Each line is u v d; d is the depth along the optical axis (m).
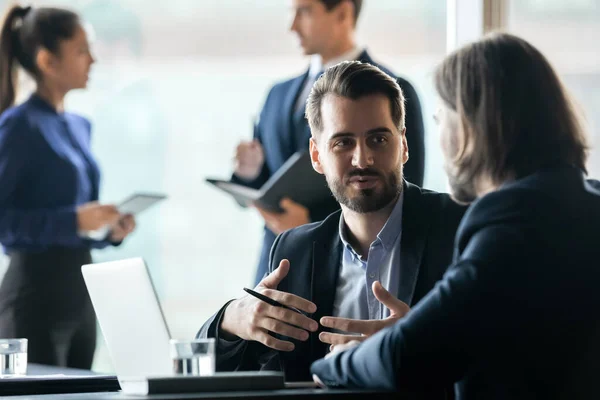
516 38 1.83
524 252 1.69
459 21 4.18
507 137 1.78
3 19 4.52
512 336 1.69
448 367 1.72
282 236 2.50
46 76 4.51
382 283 2.31
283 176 3.68
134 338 2.03
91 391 2.25
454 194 1.89
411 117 3.55
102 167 7.17
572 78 4.23
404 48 7.20
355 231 2.36
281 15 7.38
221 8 7.34
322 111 2.32
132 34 7.18
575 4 4.25
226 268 7.33
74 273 4.35
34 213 4.32
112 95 7.17
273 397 1.74
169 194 7.29
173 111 7.28
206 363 1.87
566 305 1.70
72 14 4.59
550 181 1.75
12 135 4.37
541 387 1.70
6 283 4.29
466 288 1.68
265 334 2.18
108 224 4.40
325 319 2.05
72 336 4.33
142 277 1.99
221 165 7.32
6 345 2.42
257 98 7.36
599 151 4.02
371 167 2.26
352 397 1.77
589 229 1.73
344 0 4.26
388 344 1.73
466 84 1.80
